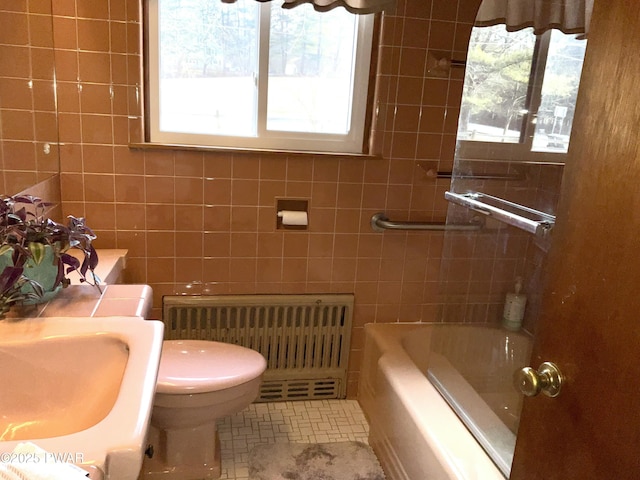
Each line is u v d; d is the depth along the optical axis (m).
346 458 2.01
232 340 2.25
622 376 0.80
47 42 1.81
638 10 0.77
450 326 2.03
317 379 2.37
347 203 2.18
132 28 1.88
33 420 1.08
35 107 1.73
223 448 2.03
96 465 0.73
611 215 0.83
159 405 1.66
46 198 1.83
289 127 2.16
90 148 1.96
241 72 2.08
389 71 2.08
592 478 0.86
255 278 2.20
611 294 0.82
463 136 2.00
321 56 2.11
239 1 2.00
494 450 1.52
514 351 2.04
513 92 1.95
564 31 1.84
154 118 2.03
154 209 2.05
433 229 2.24
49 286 1.30
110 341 1.14
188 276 2.14
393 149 2.16
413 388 1.84
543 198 1.92
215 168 2.05
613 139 0.82
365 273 2.28
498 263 2.06
